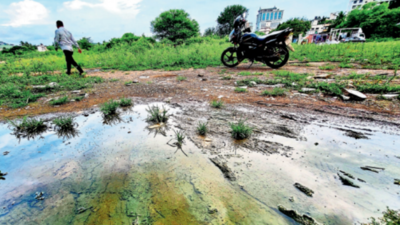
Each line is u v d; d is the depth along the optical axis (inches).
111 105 116.4
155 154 71.9
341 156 65.5
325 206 46.6
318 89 140.5
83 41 976.3
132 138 84.7
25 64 396.5
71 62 251.1
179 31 957.8
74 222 45.3
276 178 57.0
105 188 55.8
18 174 63.5
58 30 233.9
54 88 180.9
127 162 67.8
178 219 44.9
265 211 46.1
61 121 97.9
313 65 265.4
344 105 112.3
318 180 55.2
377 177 54.8
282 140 78.1
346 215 43.8
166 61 374.9
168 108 121.3
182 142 79.9
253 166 63.0
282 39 232.2
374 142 72.7
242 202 49.1
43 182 59.4
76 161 69.7
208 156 69.6
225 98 137.8
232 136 83.1
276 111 109.1
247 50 255.3
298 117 99.3
